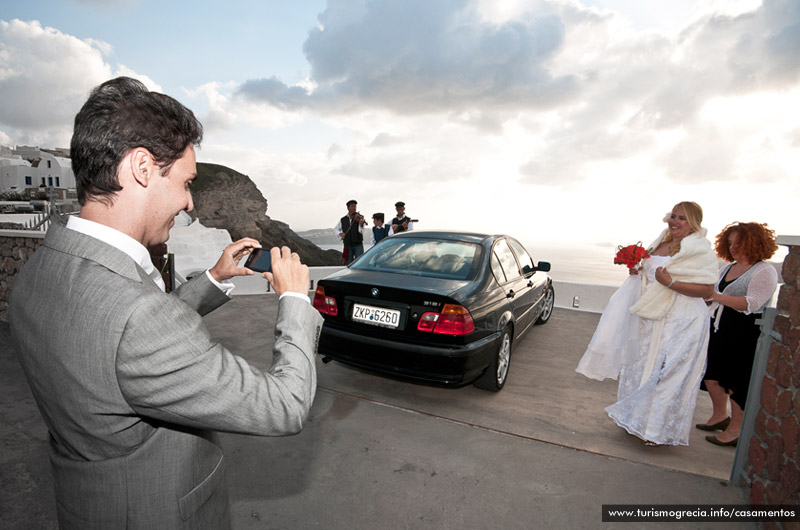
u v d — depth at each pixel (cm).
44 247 75
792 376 197
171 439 75
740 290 280
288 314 86
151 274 82
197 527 81
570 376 406
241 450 264
